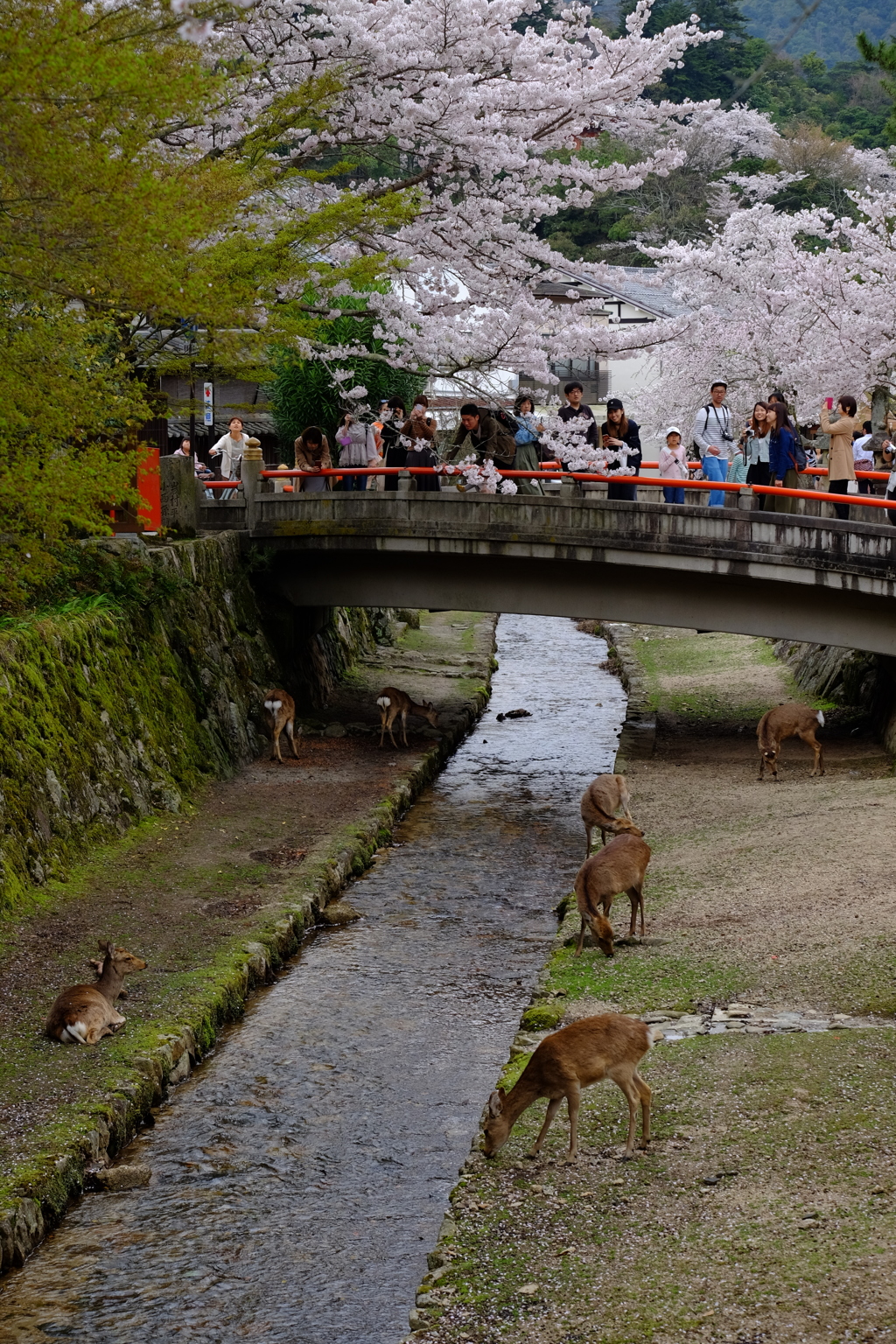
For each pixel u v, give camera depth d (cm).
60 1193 757
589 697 2525
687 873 1256
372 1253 725
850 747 1823
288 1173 812
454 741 2103
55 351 1273
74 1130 798
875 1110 721
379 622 2873
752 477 1800
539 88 1739
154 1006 988
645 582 1873
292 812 1577
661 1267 593
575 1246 624
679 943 1056
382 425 2161
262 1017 1055
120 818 1380
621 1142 729
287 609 2108
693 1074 796
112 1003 974
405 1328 654
